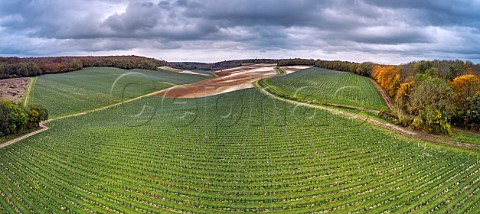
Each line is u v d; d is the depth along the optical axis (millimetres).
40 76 135125
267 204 35812
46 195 38062
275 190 39156
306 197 37250
